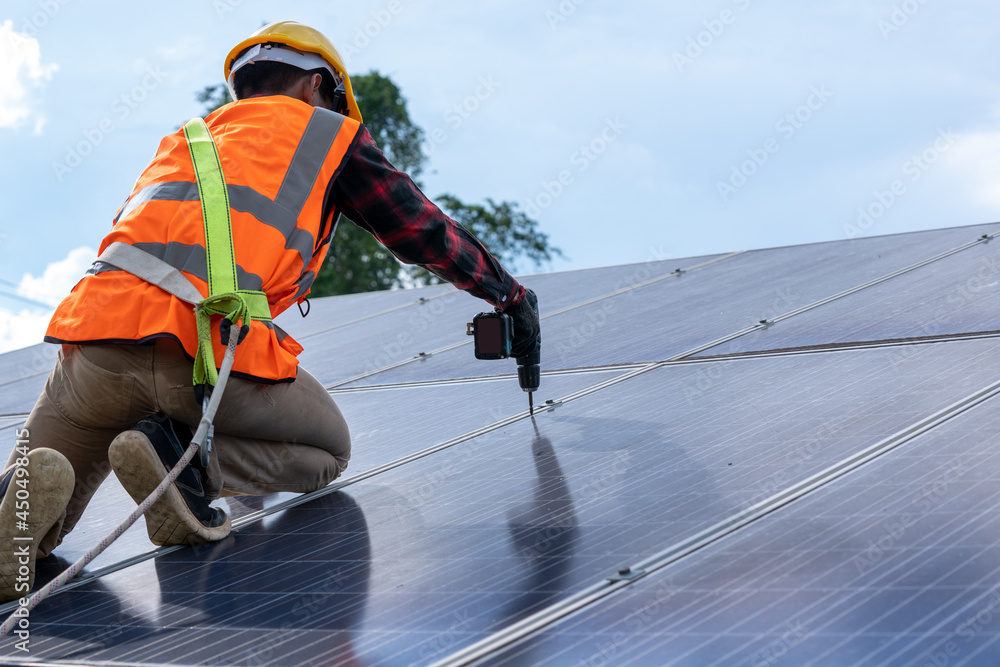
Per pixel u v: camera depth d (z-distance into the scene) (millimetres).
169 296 2199
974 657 1193
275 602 1844
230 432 2438
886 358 2879
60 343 2199
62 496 2109
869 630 1305
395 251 2660
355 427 3332
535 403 3207
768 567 1563
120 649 1725
